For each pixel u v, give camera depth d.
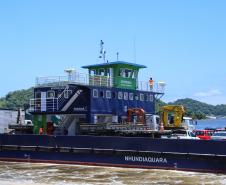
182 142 30.20
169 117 49.59
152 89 49.28
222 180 26.34
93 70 47.56
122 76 46.22
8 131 50.91
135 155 31.84
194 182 25.80
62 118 43.31
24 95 184.12
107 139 33.03
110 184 25.42
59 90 42.69
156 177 27.78
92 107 40.69
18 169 32.41
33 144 36.31
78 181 26.56
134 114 43.25
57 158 35.12
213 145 29.12
